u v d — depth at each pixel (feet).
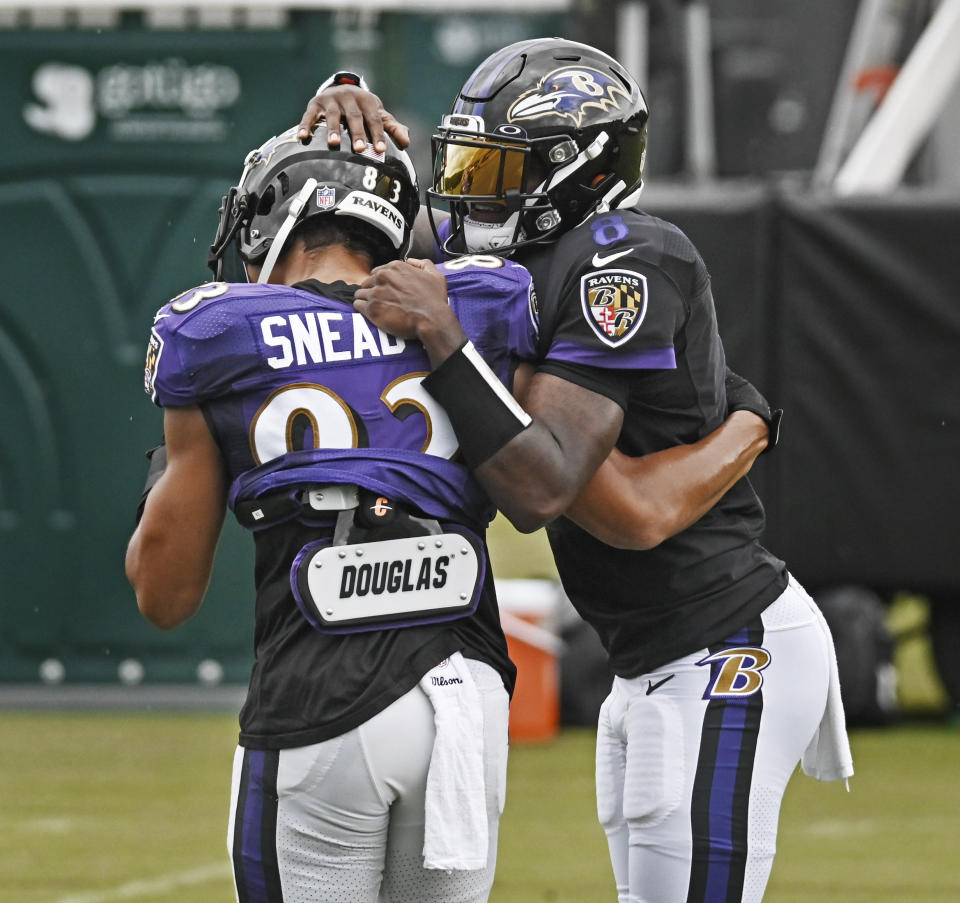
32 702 82.07
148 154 82.79
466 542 25.77
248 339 25.46
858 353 77.92
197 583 26.58
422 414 25.81
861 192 78.28
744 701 29.71
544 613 75.92
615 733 31.58
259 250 27.35
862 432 78.07
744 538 30.68
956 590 79.00
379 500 25.36
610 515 27.96
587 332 27.09
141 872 51.93
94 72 82.64
